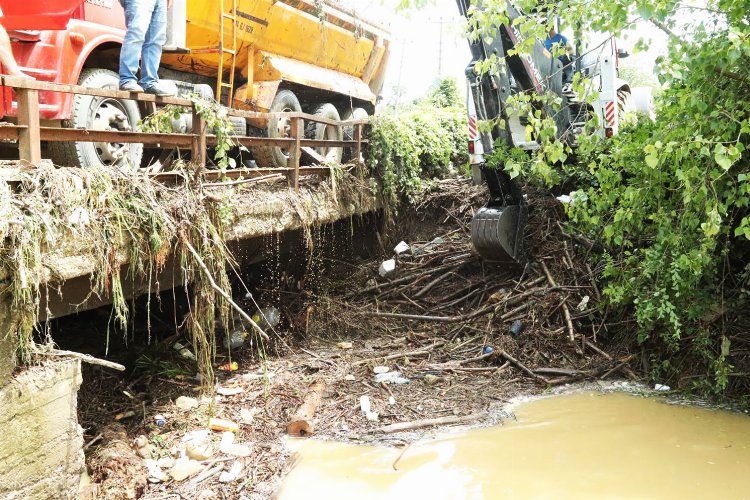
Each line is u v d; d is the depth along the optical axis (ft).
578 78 17.93
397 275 27.40
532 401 18.65
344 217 25.57
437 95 46.06
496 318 23.41
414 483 13.66
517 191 24.76
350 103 30.32
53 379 11.73
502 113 22.17
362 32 30.14
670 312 18.78
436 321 24.21
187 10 20.86
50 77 15.49
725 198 17.92
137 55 15.71
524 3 16.58
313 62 27.94
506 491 13.26
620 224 19.48
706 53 14.96
